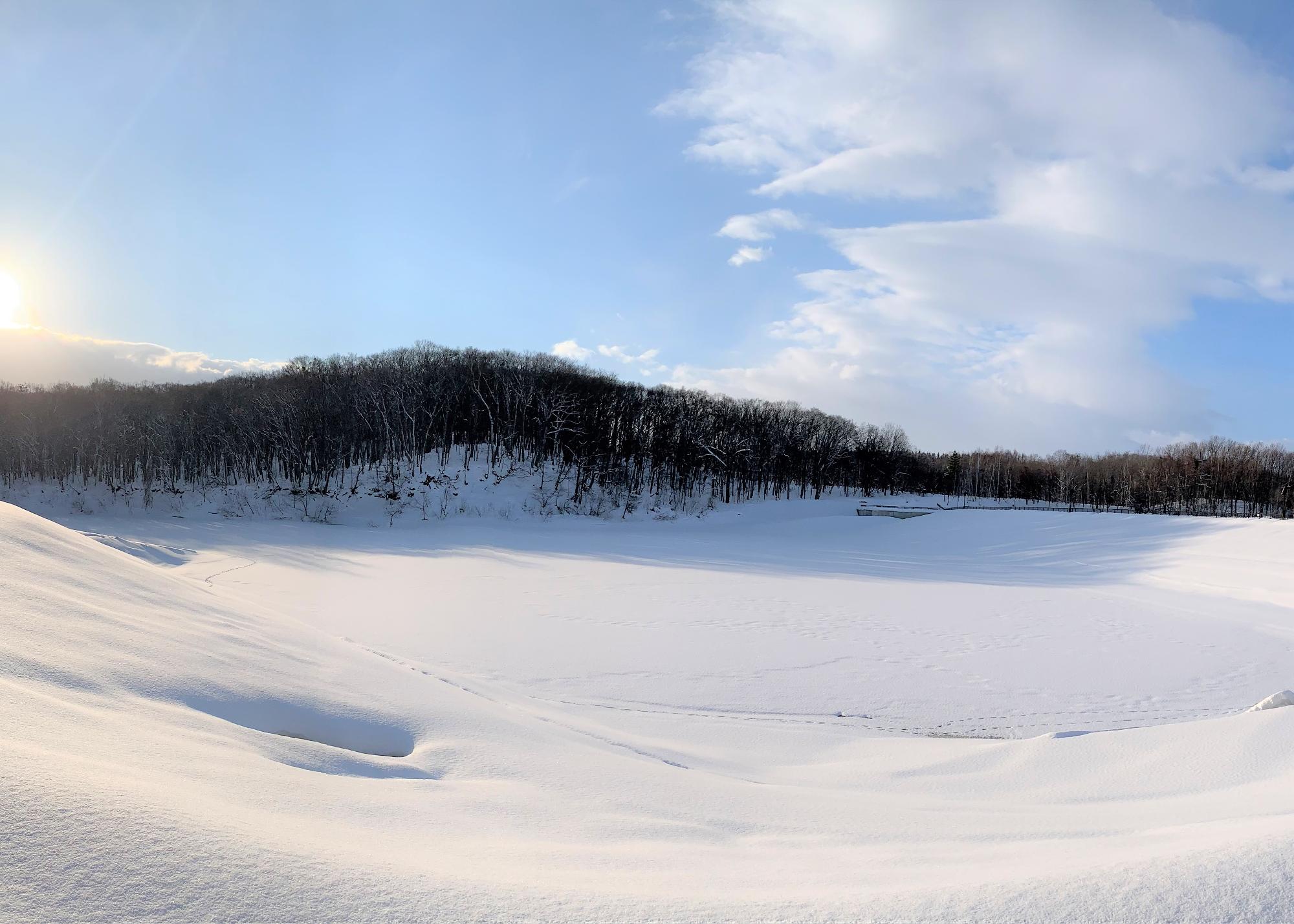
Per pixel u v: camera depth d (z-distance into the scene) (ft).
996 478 434.30
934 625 108.47
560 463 310.45
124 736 14.94
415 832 14.69
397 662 46.83
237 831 10.84
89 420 282.56
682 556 200.75
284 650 30.94
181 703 20.06
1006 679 77.15
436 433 314.76
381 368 329.93
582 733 38.04
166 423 275.80
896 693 71.20
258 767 16.14
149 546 137.90
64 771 10.89
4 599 21.75
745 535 261.85
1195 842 13.26
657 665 78.13
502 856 13.67
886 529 266.36
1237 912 9.73
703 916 10.25
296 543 197.26
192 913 8.82
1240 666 83.87
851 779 34.32
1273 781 24.56
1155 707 68.69
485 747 25.55
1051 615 118.11
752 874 13.76
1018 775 31.94
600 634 94.17
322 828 13.11
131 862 9.28
